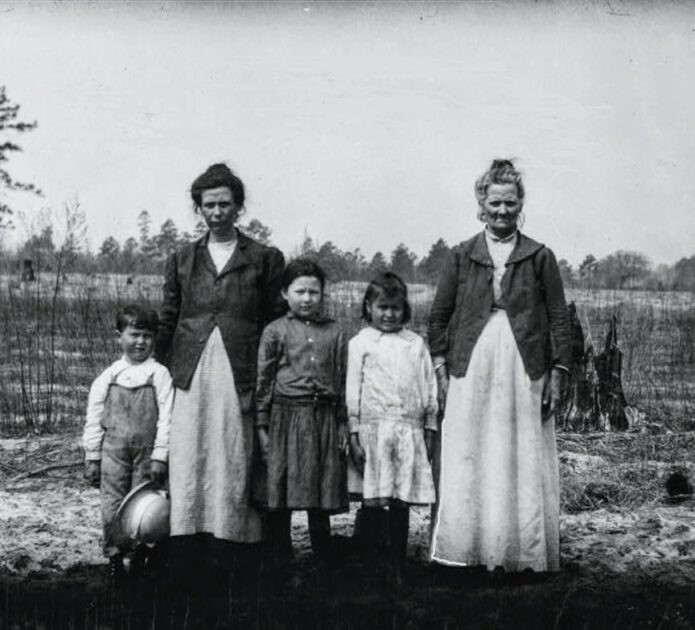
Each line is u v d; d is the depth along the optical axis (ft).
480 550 16.16
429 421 16.14
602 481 23.75
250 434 16.06
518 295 16.22
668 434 28.96
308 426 15.58
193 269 16.35
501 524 15.93
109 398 16.44
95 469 16.40
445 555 16.24
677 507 22.29
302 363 15.75
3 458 26.32
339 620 13.84
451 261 16.79
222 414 15.93
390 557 15.87
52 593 14.90
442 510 16.30
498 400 16.16
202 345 16.07
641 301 55.11
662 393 34.12
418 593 15.02
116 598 14.67
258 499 15.96
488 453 16.19
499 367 16.17
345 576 15.71
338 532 19.60
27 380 34.60
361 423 15.74
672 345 41.29
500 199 16.24
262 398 15.89
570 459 25.84
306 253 48.85
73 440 27.96
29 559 17.35
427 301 52.42
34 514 21.08
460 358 16.35
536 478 16.07
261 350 15.93
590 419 30.09
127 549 15.66
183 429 15.99
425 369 16.06
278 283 16.60
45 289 42.42
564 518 21.25
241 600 14.56
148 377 16.35
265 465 15.93
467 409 16.25
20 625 13.57
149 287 44.83
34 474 24.82
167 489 16.34
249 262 16.38
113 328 38.01
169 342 16.75
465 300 16.46
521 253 16.30
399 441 15.64
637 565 17.39
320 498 15.58
